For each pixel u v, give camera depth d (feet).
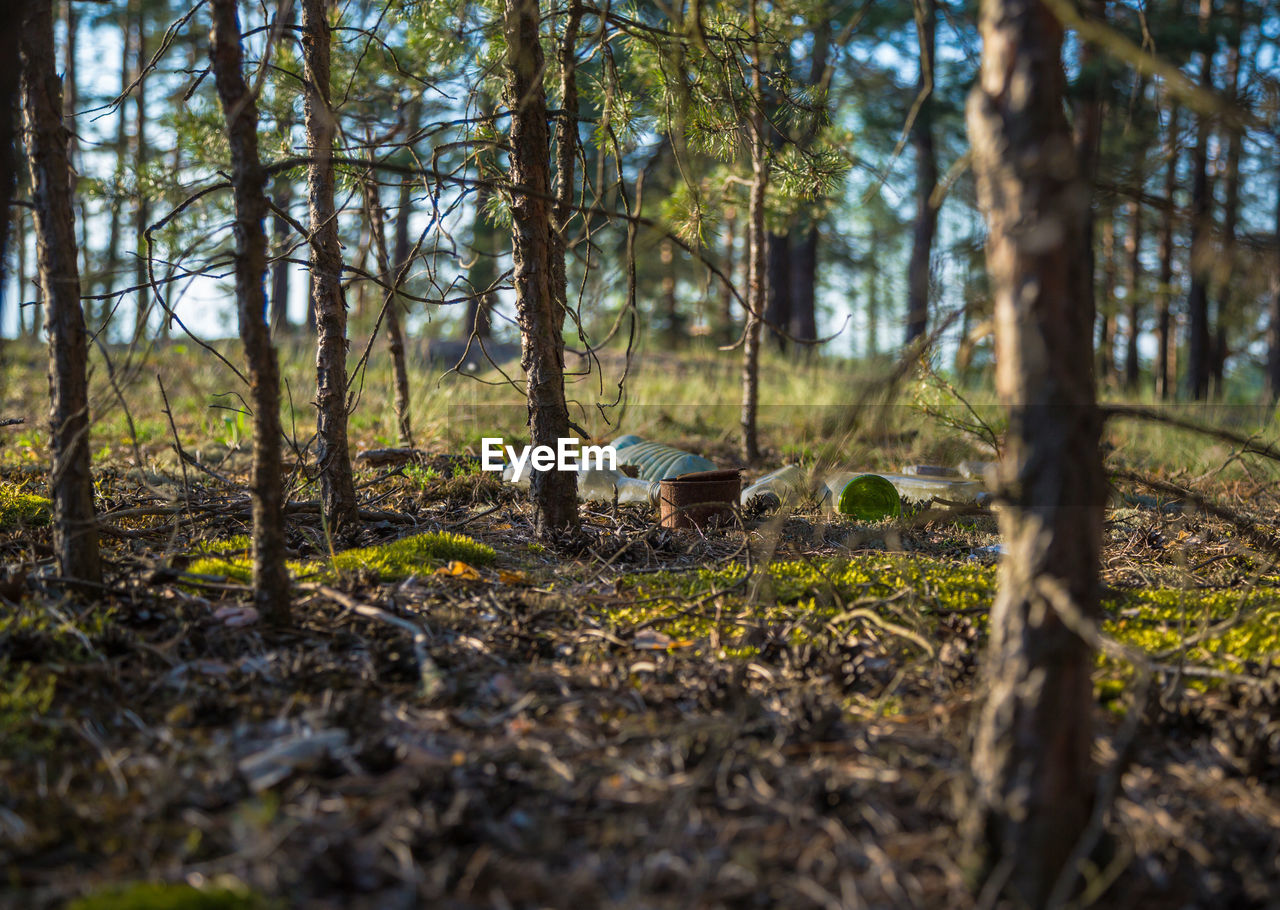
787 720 9.86
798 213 32.63
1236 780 8.80
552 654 12.14
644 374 46.06
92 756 9.11
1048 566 7.00
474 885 7.17
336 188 18.95
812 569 16.03
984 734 7.35
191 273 11.48
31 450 27.58
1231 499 24.71
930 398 23.90
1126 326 74.28
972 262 9.52
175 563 15.01
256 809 8.09
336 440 17.60
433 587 14.66
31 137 11.80
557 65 20.08
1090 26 7.06
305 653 11.55
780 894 7.13
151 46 46.14
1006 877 6.98
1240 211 46.11
